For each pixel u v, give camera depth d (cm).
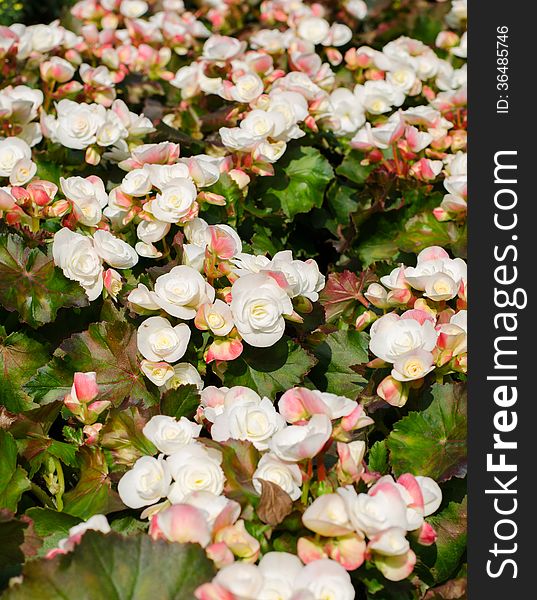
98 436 99
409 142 138
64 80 151
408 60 166
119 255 110
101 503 95
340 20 209
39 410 101
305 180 141
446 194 137
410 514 84
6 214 115
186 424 94
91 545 80
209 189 127
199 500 84
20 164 122
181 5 216
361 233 141
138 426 98
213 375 110
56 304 109
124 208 115
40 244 114
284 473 86
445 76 168
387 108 156
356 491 87
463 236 135
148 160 118
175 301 102
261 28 198
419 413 99
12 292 108
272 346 107
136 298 103
